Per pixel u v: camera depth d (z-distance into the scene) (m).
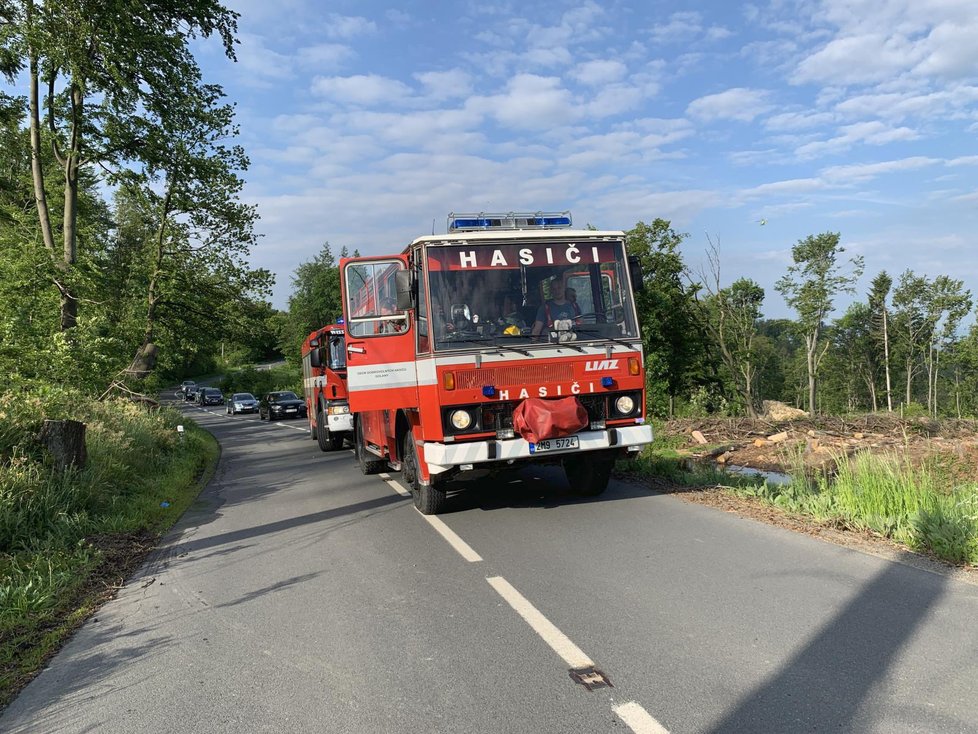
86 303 20.95
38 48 18.94
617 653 4.09
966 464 9.12
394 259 8.30
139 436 13.55
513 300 7.62
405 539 7.32
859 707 3.28
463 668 3.99
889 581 5.11
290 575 6.27
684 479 9.82
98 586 6.33
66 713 3.75
